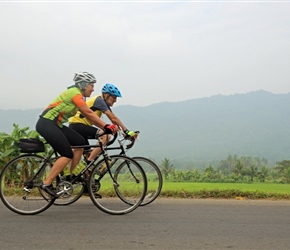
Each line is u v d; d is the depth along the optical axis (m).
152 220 5.62
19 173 6.43
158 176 6.85
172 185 8.42
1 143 8.25
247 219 5.71
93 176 6.16
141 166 6.24
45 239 4.73
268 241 4.76
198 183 9.05
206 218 5.75
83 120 6.72
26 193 6.02
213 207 6.45
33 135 8.10
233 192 7.32
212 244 4.63
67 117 6.02
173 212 6.11
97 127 6.38
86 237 4.82
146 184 6.21
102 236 4.87
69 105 5.93
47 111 5.93
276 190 7.71
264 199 7.18
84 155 6.45
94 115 5.97
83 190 6.53
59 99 5.94
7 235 4.88
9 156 8.24
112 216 5.86
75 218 5.73
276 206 6.55
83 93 6.15
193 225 5.38
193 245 4.59
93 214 5.98
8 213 6.02
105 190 6.94
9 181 6.54
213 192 7.30
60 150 5.90
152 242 4.67
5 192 6.24
